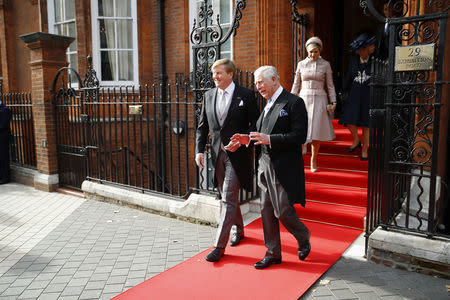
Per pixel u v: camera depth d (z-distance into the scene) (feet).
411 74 11.20
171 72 29.89
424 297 9.79
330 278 10.86
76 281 11.30
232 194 12.18
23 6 35.63
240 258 12.16
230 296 9.91
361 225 14.10
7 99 28.14
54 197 22.12
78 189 22.56
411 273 11.13
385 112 12.84
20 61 37.04
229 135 12.37
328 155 19.54
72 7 30.09
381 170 13.03
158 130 30.09
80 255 13.28
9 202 21.20
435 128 10.79
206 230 15.52
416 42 10.94
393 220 13.21
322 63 17.06
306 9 23.90
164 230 15.66
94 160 26.32
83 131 21.86
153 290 10.38
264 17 21.57
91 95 21.20
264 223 11.46
